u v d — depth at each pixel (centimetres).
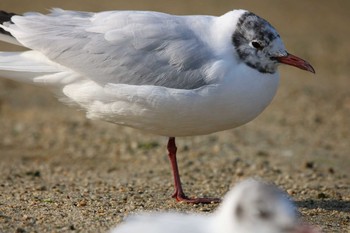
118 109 1267
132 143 1897
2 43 2891
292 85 2602
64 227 1060
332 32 3412
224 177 1565
